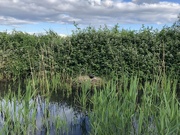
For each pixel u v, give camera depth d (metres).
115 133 5.47
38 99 9.34
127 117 5.84
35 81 10.54
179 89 10.41
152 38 11.34
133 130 5.93
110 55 11.65
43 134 6.07
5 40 12.97
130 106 6.35
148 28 11.67
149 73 10.98
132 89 6.72
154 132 5.55
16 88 11.24
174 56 10.97
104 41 11.94
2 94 10.11
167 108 5.38
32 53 12.73
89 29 12.54
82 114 7.77
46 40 13.08
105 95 6.77
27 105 6.29
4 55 12.72
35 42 13.00
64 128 6.20
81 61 12.12
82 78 11.77
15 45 12.98
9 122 6.30
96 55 11.91
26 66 12.60
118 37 11.83
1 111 7.45
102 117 5.67
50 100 9.36
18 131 5.88
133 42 11.70
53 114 7.34
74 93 10.44
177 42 10.98
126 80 8.35
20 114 6.53
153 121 5.80
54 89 10.98
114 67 11.41
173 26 11.38
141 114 5.50
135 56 11.24
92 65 11.98
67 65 12.16
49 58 12.10
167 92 7.09
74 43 12.30
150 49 11.34
